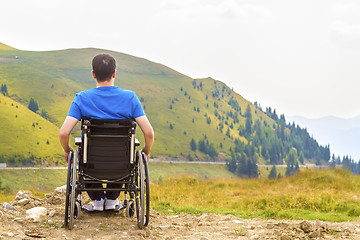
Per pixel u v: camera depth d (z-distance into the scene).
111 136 3.51
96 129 3.52
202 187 16.27
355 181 15.18
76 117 3.60
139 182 3.91
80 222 4.04
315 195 10.23
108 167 3.60
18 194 5.26
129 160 3.63
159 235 3.87
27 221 3.93
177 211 6.77
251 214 7.19
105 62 3.71
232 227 4.50
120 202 5.98
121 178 3.76
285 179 17.38
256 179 18.78
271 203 9.53
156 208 6.99
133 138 3.59
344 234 4.23
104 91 3.69
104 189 3.73
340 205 9.26
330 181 15.12
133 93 3.78
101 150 3.56
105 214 4.53
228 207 10.57
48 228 3.72
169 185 16.69
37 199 5.32
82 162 3.61
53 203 5.39
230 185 17.39
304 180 15.94
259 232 4.23
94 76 3.76
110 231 3.71
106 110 3.62
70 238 3.39
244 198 11.80
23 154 190.00
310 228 4.36
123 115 3.66
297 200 9.62
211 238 3.85
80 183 3.74
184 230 4.29
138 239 3.47
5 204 4.50
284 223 4.64
